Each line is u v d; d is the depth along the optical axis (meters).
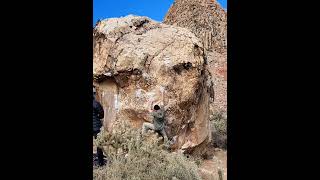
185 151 8.88
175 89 8.68
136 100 8.55
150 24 9.61
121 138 7.41
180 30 9.60
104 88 9.12
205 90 9.73
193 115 9.05
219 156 9.88
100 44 9.30
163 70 8.68
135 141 7.37
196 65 9.04
